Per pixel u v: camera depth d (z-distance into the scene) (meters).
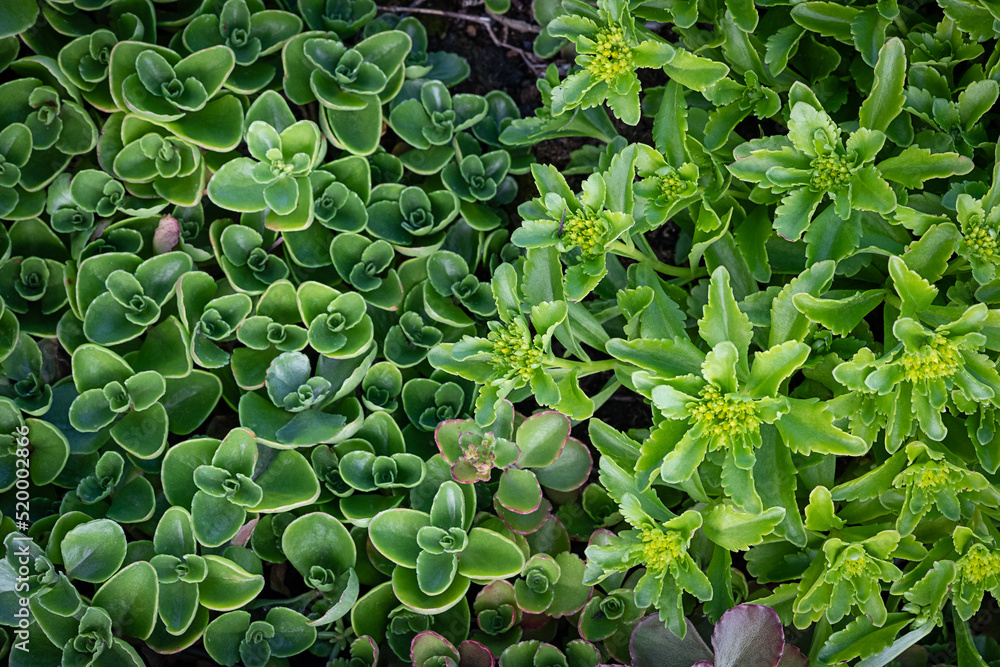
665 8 0.51
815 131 0.47
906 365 0.46
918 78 0.50
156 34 0.53
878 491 0.48
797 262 0.50
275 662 0.50
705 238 0.50
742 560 0.52
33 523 0.50
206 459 0.50
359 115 0.52
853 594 0.47
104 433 0.50
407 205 0.52
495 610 0.50
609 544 0.49
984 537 0.48
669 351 0.47
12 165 0.51
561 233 0.48
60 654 0.48
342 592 0.49
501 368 0.48
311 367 0.53
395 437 0.51
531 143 0.53
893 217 0.47
